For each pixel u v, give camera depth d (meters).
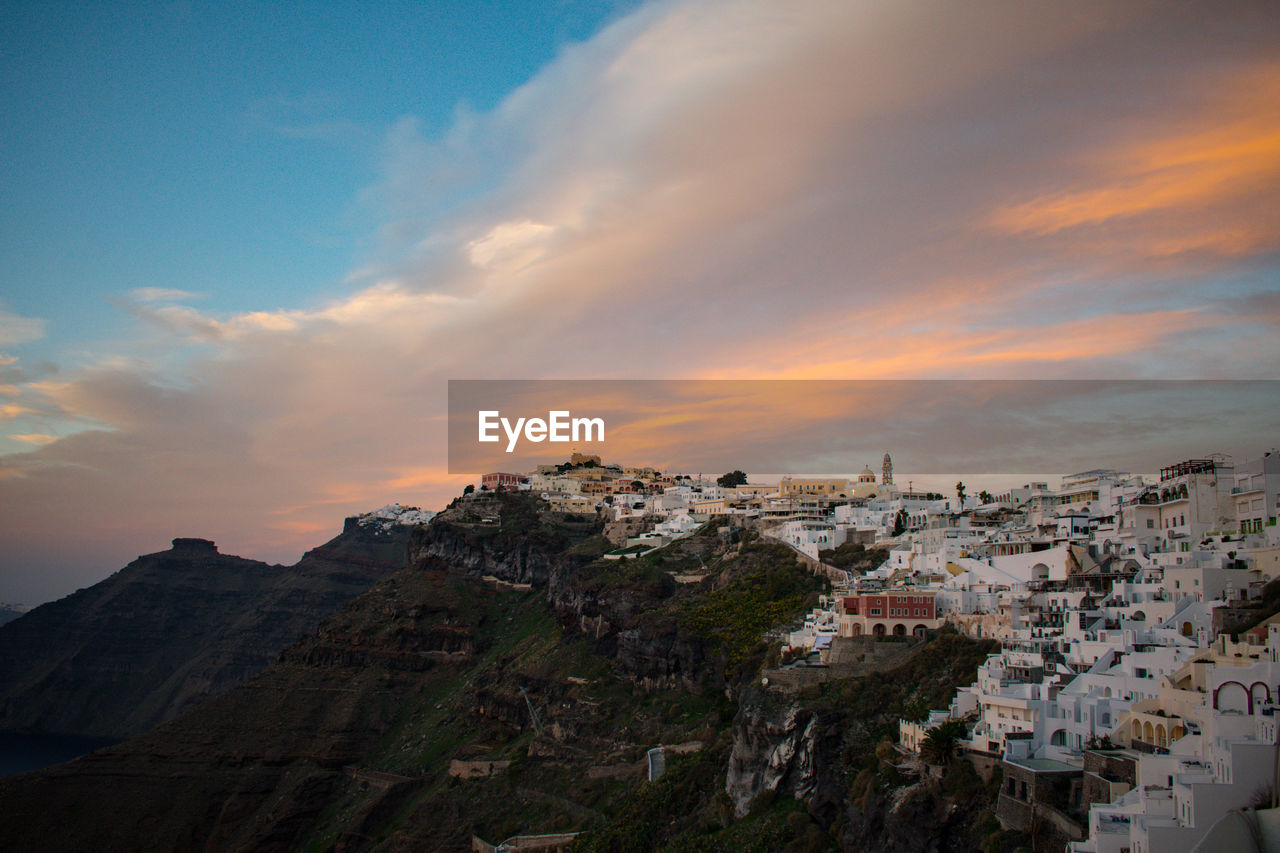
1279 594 143.00
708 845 183.62
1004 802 135.88
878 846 154.50
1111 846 110.56
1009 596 199.75
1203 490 192.12
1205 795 104.50
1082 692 144.25
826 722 183.12
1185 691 123.31
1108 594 177.00
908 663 189.12
